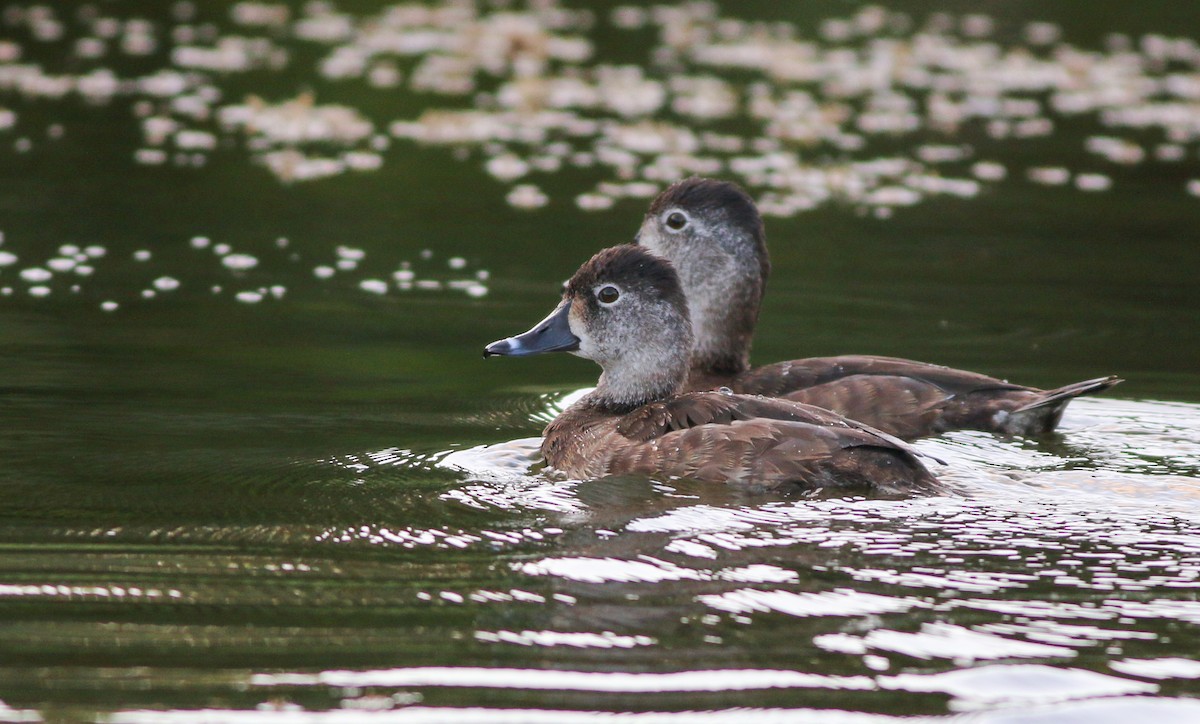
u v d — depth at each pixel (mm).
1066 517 9758
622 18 33344
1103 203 21562
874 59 30281
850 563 8922
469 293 16609
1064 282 17719
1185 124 26641
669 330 12227
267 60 28406
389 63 28516
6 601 8305
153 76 26781
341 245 18266
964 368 14422
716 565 8883
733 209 14406
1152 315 16406
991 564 8906
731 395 11312
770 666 7570
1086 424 12555
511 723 7016
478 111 25500
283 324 15305
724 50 30672
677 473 10617
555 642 7840
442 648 7770
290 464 11016
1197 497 10250
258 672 7484
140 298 15938
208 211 19531
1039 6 35375
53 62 27422
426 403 13047
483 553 9125
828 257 18656
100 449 11250
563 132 24547
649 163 22797
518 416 12844
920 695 7289
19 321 14914
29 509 9844
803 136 24672
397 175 21844
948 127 25828
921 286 17469
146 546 9203
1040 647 7801
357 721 7023
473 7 33938
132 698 7199
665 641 7879
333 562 8969
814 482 10234
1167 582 8648
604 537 9398
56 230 18281
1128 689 7352
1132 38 32781
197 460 11039
